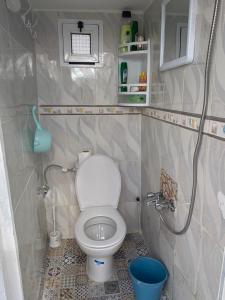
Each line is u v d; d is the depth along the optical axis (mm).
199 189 1045
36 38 1820
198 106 1029
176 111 1273
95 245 1476
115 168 1895
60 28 1824
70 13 1822
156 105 1629
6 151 935
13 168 1031
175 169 1318
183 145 1200
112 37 1889
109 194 1903
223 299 861
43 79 1897
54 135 2002
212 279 966
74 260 1920
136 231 2287
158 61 1555
